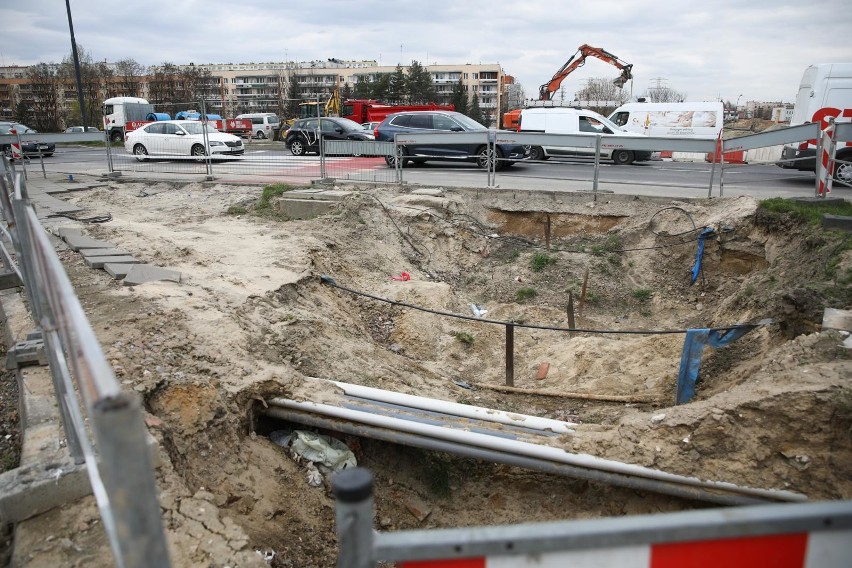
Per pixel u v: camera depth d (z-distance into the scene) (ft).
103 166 59.41
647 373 24.08
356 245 34.35
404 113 56.65
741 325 20.33
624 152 64.49
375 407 17.69
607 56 105.09
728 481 15.16
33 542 10.48
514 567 4.92
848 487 14.33
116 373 15.44
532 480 17.63
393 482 17.67
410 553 4.75
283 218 38.29
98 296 20.85
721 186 36.47
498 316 31.24
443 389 22.81
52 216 35.37
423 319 28.14
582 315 31.19
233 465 15.01
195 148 62.95
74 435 11.58
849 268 22.07
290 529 14.44
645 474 15.55
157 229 33.37
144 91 255.29
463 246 38.24
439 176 49.29
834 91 47.70
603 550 4.92
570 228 38.42
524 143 40.42
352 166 56.18
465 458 18.37
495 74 334.44
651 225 35.60
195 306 20.54
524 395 23.09
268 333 20.76
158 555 4.52
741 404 15.78
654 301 32.14
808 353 17.66
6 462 13.48
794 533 4.99
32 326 18.45
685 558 5.01
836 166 44.91
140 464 4.31
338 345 22.52
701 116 71.97
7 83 271.49
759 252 30.86
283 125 133.49
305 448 16.99
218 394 16.01
